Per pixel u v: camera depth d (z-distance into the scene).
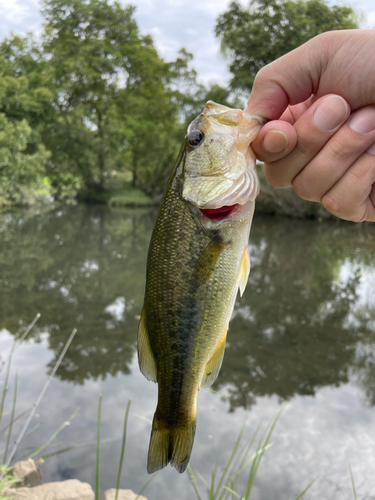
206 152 0.19
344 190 0.19
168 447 0.19
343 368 0.61
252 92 0.20
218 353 0.19
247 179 0.19
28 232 1.94
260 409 0.49
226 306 0.19
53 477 0.36
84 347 0.66
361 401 0.51
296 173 0.19
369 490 0.35
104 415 0.46
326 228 2.54
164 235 0.19
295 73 0.19
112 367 0.59
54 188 4.75
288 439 0.43
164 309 0.19
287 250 1.70
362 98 0.18
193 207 0.19
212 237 0.19
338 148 0.18
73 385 0.53
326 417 0.47
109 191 4.18
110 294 0.99
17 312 0.83
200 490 0.35
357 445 0.42
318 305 0.94
